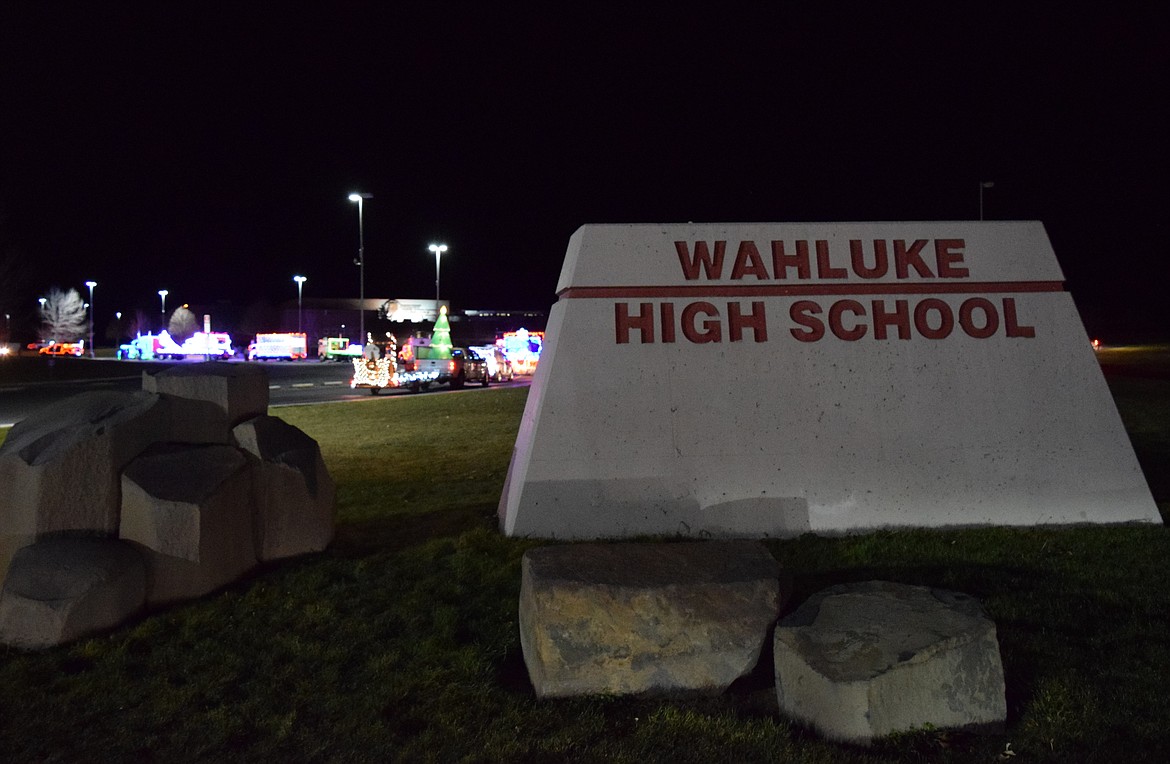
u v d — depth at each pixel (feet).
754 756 11.62
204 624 16.66
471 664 14.61
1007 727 12.30
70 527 17.69
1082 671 13.61
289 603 17.67
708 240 23.77
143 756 12.34
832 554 20.04
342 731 12.80
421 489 31.60
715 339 23.15
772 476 22.31
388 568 19.84
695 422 22.58
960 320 23.49
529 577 14.32
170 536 17.60
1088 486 22.56
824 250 23.81
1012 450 22.70
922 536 21.17
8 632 15.79
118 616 16.52
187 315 267.39
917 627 12.65
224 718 13.24
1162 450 36.70
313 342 283.18
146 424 19.15
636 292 23.41
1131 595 16.75
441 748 12.21
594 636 13.46
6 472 17.79
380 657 15.17
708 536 21.84
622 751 11.85
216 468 19.01
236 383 20.71
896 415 22.80
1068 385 23.18
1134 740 11.76
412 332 239.30
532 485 22.06
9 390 106.11
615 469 22.21
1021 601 16.40
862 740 11.68
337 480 34.76
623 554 15.33
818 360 23.11
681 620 13.51
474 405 66.18
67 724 13.23
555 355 22.93
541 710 13.02
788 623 13.28
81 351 267.80
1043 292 23.79
